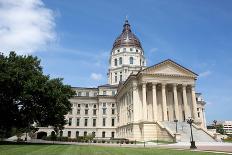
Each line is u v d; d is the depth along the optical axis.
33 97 52.53
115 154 24.45
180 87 79.00
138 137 71.25
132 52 112.69
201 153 25.70
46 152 26.28
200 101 110.88
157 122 69.00
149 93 77.25
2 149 30.55
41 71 57.72
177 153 25.84
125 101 87.19
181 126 67.00
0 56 53.28
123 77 108.69
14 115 52.53
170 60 75.88
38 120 56.16
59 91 55.25
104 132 103.38
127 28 120.94
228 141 59.62
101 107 106.12
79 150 30.36
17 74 48.97
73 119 105.75
